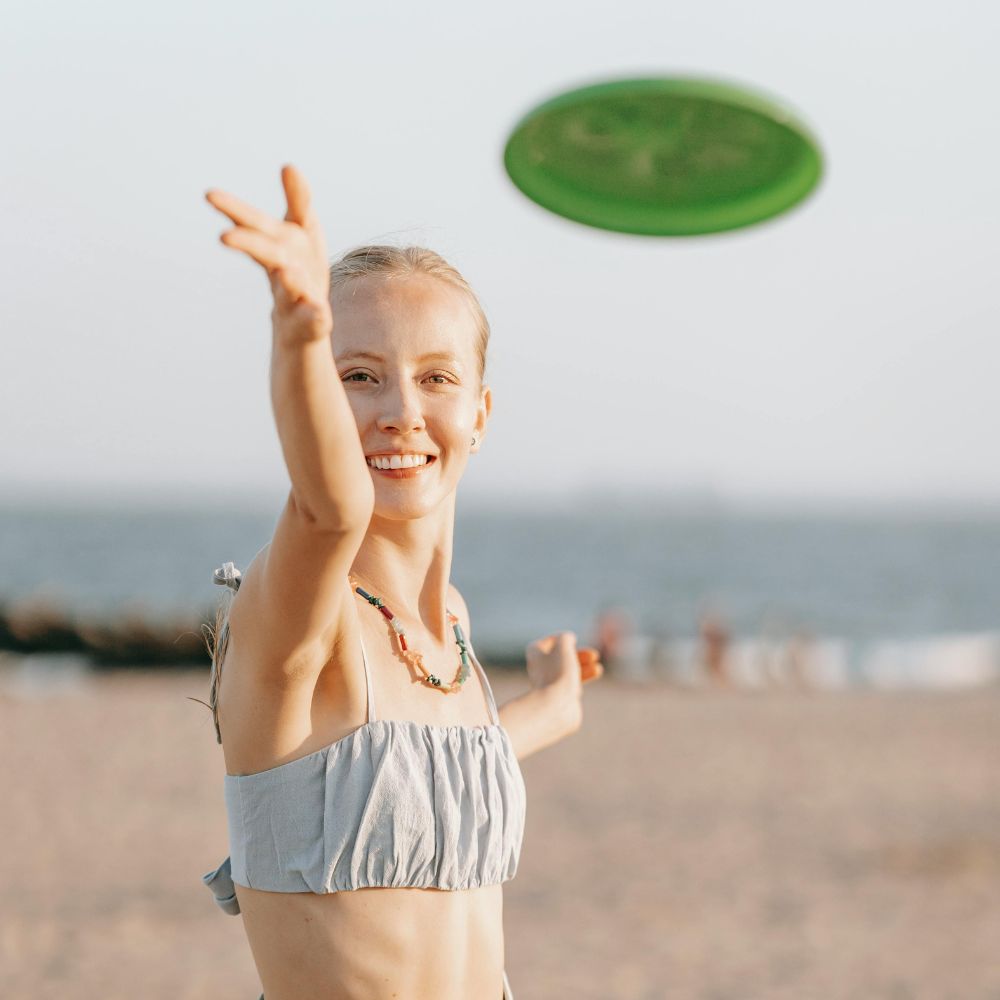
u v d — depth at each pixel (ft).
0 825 65.31
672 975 43.11
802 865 58.75
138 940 46.50
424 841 10.11
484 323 11.80
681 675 157.07
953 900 53.11
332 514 8.78
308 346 8.32
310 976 10.17
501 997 11.12
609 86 10.32
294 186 8.13
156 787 75.87
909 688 149.18
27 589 330.13
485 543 595.88
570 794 75.10
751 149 11.39
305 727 10.20
